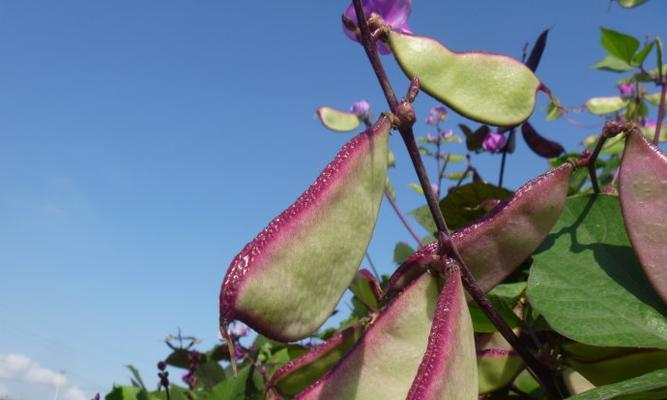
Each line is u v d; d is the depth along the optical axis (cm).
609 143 54
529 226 25
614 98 67
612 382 26
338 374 22
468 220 40
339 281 21
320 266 20
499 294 30
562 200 26
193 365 58
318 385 22
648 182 25
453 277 21
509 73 26
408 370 21
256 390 44
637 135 25
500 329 24
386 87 23
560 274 27
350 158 22
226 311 19
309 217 20
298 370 27
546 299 26
